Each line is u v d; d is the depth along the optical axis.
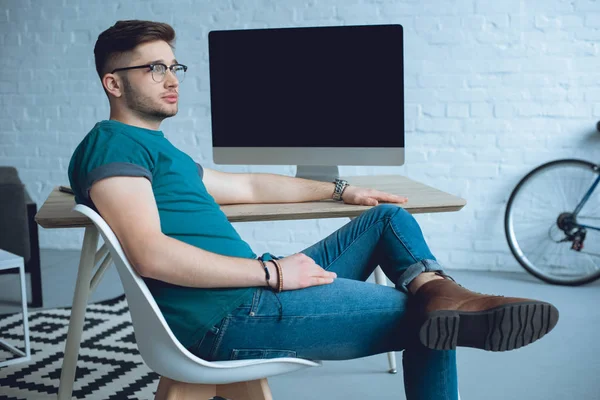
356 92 2.22
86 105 4.51
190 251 1.41
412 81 4.05
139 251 1.37
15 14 4.50
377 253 1.76
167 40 1.67
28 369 2.73
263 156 2.29
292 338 1.49
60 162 4.59
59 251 4.66
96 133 1.50
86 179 1.42
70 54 4.47
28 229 3.54
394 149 2.22
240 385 1.58
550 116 3.95
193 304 1.47
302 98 2.25
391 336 1.53
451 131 4.05
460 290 1.47
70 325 2.00
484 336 1.40
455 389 1.52
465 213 4.11
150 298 1.36
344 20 4.08
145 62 1.61
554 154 3.97
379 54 2.20
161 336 1.38
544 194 4.01
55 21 4.46
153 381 2.61
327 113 2.24
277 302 1.48
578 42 3.87
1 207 3.47
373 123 2.22
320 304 1.49
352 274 1.77
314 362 1.54
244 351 1.49
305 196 2.03
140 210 1.39
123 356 2.86
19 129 4.61
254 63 2.26
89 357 2.85
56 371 2.71
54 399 2.46
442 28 3.98
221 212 1.61
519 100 3.96
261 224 4.34
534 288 3.79
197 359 1.40
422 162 4.11
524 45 3.92
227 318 1.47
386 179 2.45
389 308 1.52
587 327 3.16
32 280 3.55
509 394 2.47
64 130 4.56
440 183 4.11
